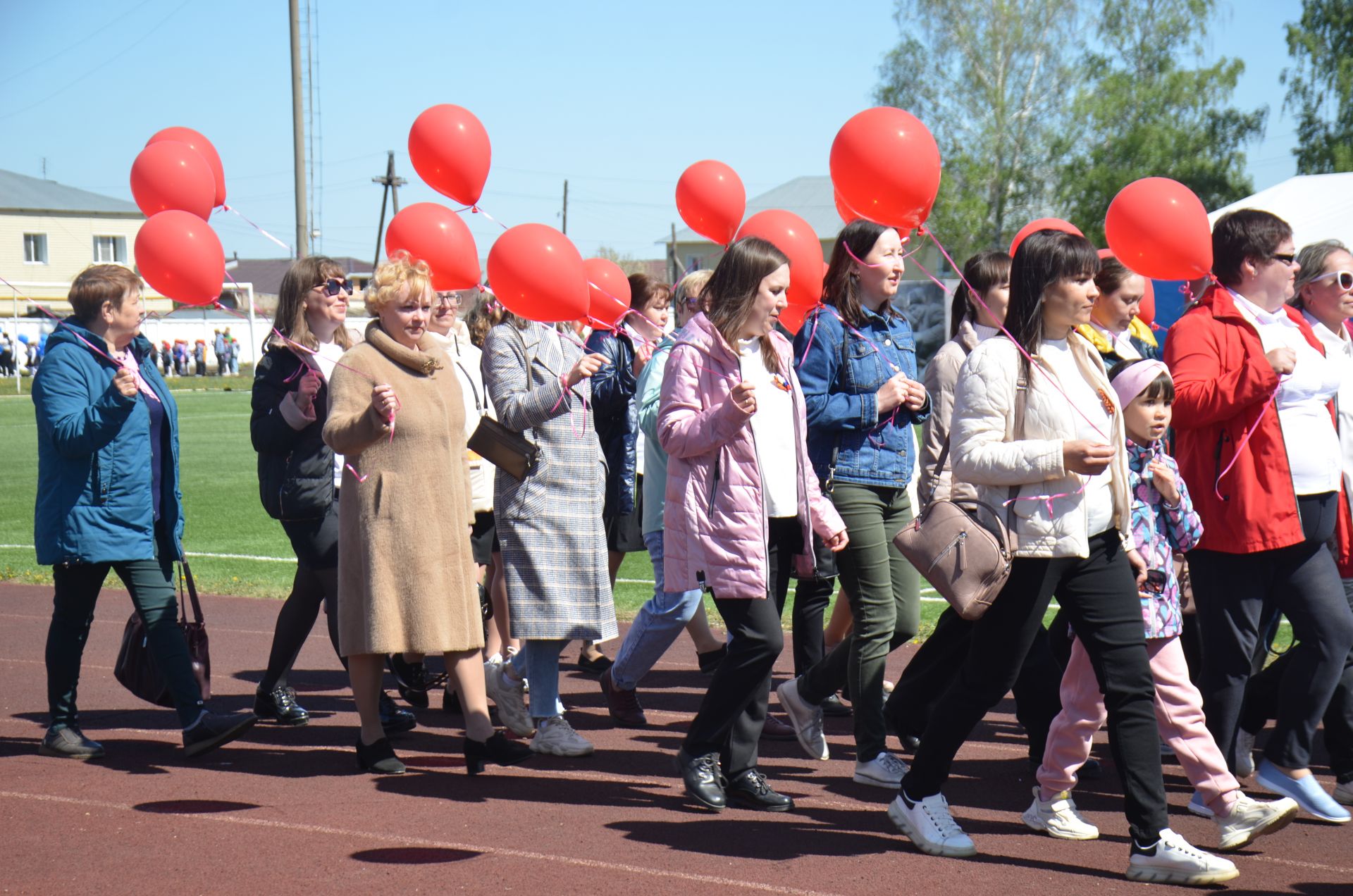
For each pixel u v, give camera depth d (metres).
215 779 5.56
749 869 4.42
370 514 5.40
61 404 5.60
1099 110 49.72
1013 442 4.29
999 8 50.16
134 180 6.38
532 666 6.06
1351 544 5.39
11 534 14.37
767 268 4.84
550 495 5.96
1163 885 4.29
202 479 19.95
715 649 6.89
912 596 5.67
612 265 7.51
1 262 65.50
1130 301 5.51
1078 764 4.81
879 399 5.44
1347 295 5.32
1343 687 5.17
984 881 4.32
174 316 66.94
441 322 6.79
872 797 5.35
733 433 4.66
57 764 5.82
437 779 5.58
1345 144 45.06
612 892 4.18
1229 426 4.97
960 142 50.88
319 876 4.32
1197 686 5.86
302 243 29.81
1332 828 4.96
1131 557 4.59
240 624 9.46
